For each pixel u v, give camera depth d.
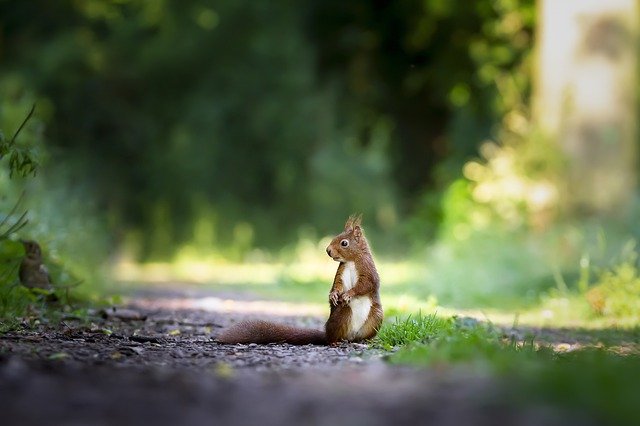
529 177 20.08
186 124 36.16
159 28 37.19
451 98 34.84
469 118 32.72
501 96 27.78
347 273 8.62
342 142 35.25
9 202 13.07
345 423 4.64
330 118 35.84
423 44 35.78
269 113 36.06
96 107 35.97
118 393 5.30
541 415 4.73
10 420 4.66
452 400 5.05
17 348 7.26
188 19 37.00
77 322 10.05
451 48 34.78
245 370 6.45
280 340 8.61
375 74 37.88
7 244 10.77
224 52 37.16
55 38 35.66
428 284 18.00
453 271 18.12
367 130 37.81
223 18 36.94
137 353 7.40
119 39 36.72
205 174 35.41
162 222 33.19
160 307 13.70
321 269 24.80
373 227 33.09
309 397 5.21
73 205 18.19
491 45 31.88
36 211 13.73
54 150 18.09
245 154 36.34
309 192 34.28
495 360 6.34
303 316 13.05
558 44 20.33
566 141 20.00
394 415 4.77
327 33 38.19
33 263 10.99
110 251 24.62
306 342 8.59
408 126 38.19
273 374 6.18
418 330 8.65
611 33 19.98
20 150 8.91
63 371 6.06
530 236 19.33
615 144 19.75
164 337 9.14
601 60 19.98
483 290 17.25
